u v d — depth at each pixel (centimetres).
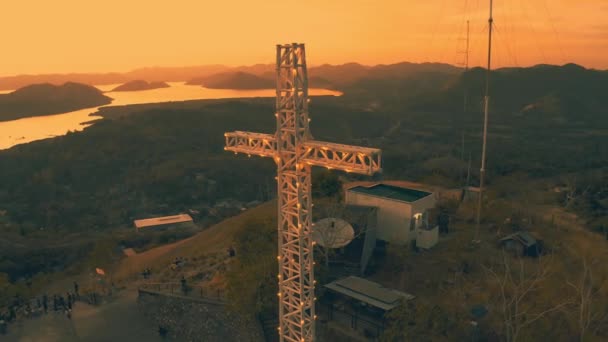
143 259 7500
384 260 4369
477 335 3166
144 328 4472
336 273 4147
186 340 4338
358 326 3509
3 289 5116
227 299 4166
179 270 5616
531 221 5203
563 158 17838
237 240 4441
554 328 3203
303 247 2645
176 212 17438
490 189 6925
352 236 4041
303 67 2467
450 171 9456
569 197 6306
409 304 3391
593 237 4738
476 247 4453
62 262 10594
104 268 6919
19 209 18262
